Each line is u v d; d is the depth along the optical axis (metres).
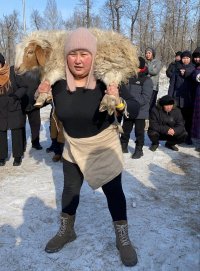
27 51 2.63
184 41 26.50
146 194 4.28
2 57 4.79
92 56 2.44
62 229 3.10
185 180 4.79
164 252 3.09
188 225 3.56
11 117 5.05
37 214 3.73
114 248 3.13
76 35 2.40
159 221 3.62
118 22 27.53
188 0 26.09
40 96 2.53
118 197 2.89
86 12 27.48
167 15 26.92
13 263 2.94
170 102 5.96
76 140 2.70
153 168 5.24
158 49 27.25
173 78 6.64
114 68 2.43
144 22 27.95
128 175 4.91
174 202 4.09
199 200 4.16
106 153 2.73
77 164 2.77
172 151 6.17
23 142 5.75
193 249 3.15
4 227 3.46
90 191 4.29
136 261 2.92
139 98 5.52
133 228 3.46
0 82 4.83
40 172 5.00
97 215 3.71
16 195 4.20
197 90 6.00
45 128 7.88
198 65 6.09
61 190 4.36
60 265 2.91
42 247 3.14
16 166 5.26
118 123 2.67
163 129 6.00
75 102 2.55
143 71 5.53
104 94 2.53
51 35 2.66
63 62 2.55
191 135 6.16
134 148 6.32
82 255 3.04
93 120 2.59
